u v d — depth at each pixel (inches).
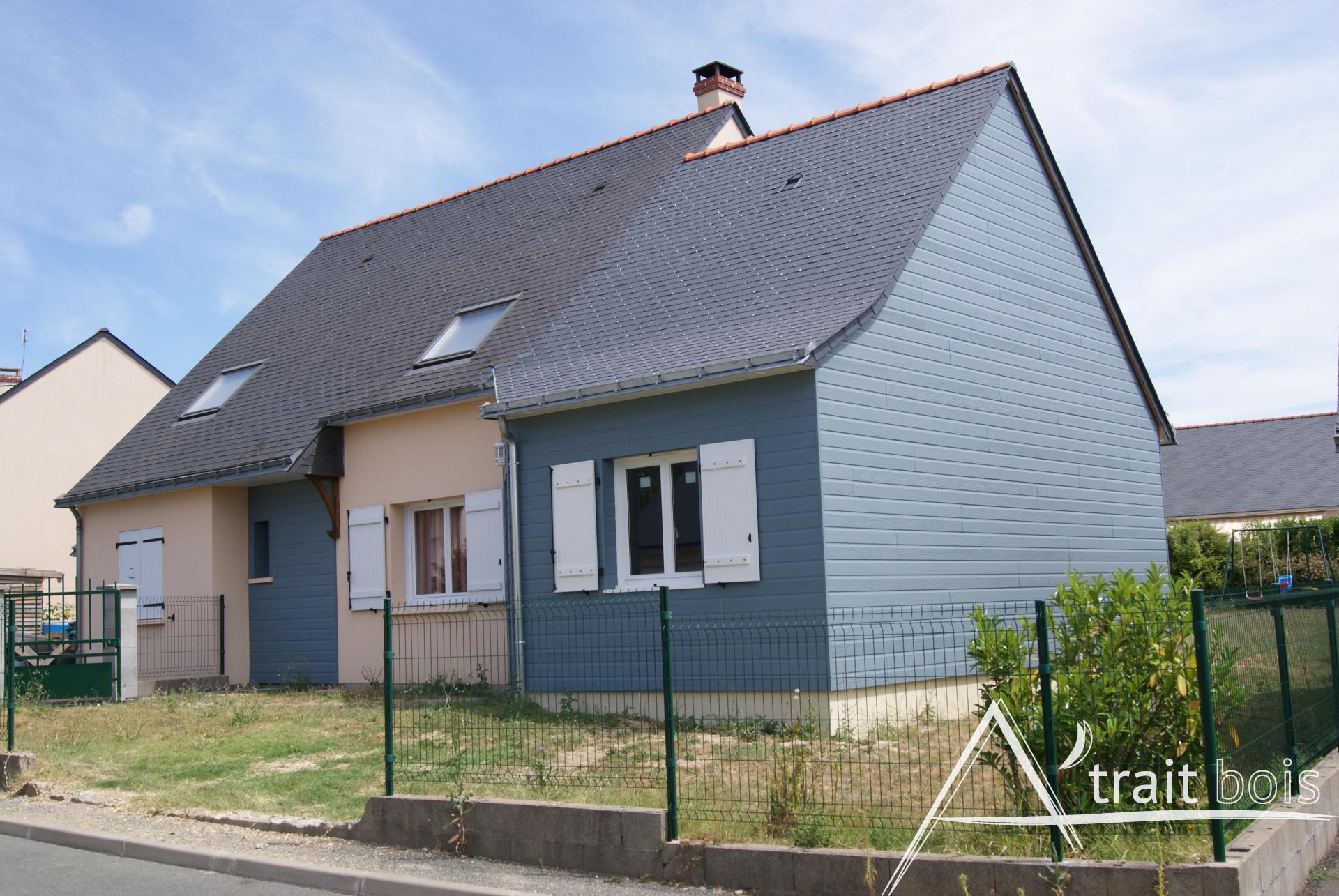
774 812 291.7
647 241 641.0
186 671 727.1
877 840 270.4
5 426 1219.9
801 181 622.5
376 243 924.0
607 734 437.1
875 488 487.2
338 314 831.1
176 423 827.4
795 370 466.6
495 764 377.1
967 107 604.7
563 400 518.0
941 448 531.2
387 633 346.9
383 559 651.5
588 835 295.3
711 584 484.7
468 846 314.3
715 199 649.0
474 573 590.2
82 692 633.6
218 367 882.8
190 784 406.3
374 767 408.8
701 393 494.0
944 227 556.7
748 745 389.4
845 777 312.2
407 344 706.2
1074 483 628.7
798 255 556.1
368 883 290.4
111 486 783.7
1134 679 271.7
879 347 502.0
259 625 730.2
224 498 734.5
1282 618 325.7
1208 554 1060.5
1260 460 1473.9
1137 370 706.8
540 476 547.2
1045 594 586.2
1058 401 626.8
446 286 760.3
